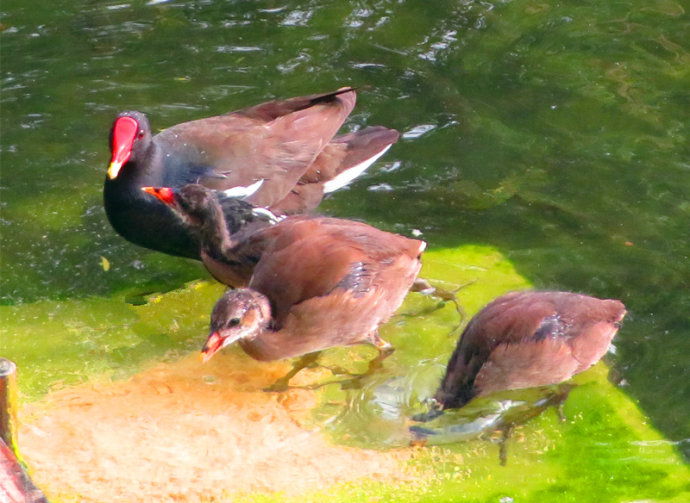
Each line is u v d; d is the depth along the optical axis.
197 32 16.02
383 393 9.55
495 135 13.72
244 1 16.86
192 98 14.37
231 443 8.93
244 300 9.44
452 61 15.27
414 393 9.55
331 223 10.33
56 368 9.96
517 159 13.28
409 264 10.15
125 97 14.41
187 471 8.59
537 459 8.77
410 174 13.12
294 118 12.19
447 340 10.27
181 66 15.12
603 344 9.48
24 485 7.38
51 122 13.99
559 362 9.22
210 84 14.70
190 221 10.80
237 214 11.02
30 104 14.30
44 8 16.66
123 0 16.91
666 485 8.47
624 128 13.78
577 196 12.58
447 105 14.32
